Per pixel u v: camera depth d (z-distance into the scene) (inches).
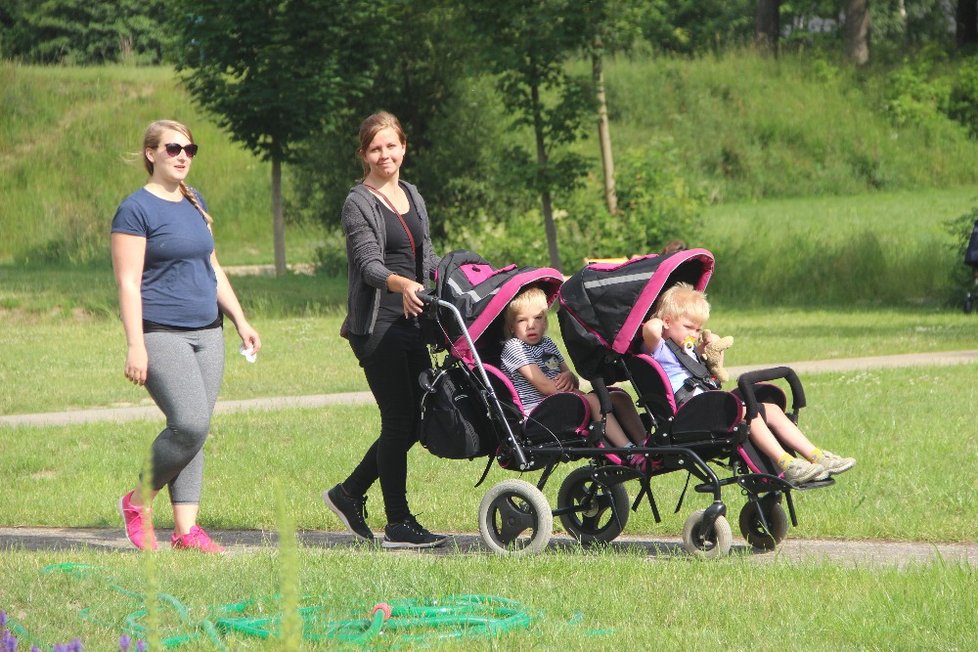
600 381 427.8
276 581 359.3
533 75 1600.6
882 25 4028.1
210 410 431.5
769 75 3058.6
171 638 300.0
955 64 3129.9
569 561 397.1
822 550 433.4
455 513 503.5
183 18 1667.1
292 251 2330.2
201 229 432.8
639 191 1813.5
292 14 1654.8
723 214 2370.8
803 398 424.5
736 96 2970.0
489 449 443.8
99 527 511.5
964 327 1279.5
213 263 445.1
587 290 432.1
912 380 853.2
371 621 319.3
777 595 347.6
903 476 530.3
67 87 2755.9
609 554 417.4
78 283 1636.3
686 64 3083.2
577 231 1784.0
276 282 1728.6
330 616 322.3
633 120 2883.9
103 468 634.8
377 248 442.0
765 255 1748.3
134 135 2615.7
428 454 631.8
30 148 2541.8
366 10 1676.9
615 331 424.5
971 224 1622.8
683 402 424.2
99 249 2162.9
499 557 411.2
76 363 1087.0
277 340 1226.6
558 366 448.8
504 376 434.6
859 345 1116.5
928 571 370.6
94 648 293.9
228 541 473.4
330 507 468.4
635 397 818.2
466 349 431.5
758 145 2819.9
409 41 1943.9
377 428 716.0
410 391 451.2
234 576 370.0
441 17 1865.2
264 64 1659.7
